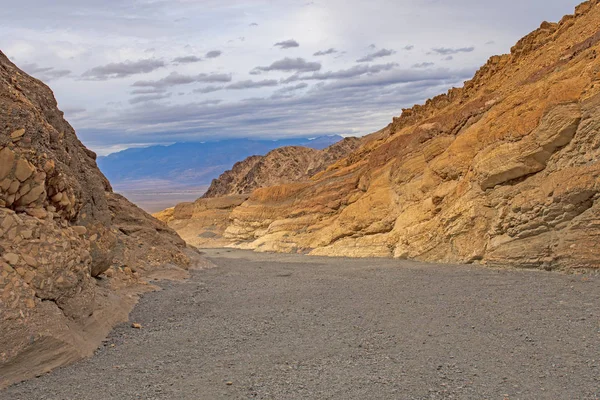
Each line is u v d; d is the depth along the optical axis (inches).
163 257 656.4
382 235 924.6
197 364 285.1
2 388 257.6
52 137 384.8
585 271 517.7
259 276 627.5
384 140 1518.2
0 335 270.4
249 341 328.5
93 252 445.1
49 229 327.0
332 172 1642.5
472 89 1170.0
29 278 302.4
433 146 922.1
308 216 1252.5
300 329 353.7
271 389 246.4
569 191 536.7
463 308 394.3
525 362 271.4
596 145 552.4
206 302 457.1
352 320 373.7
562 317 351.9
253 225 1454.2
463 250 686.5
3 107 319.9
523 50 1061.8
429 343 310.3
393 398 232.5
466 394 234.7
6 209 311.9
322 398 234.7
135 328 370.6
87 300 347.6
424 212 840.3
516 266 585.6
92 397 240.7
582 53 700.0
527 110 661.9
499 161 660.1
